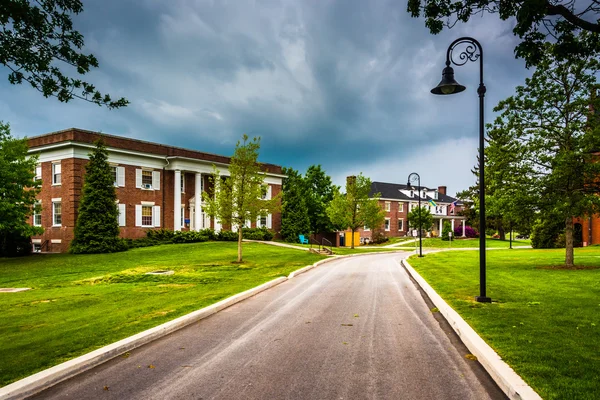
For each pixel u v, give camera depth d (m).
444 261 23.38
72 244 28.97
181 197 38.06
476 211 63.25
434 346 6.68
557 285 12.39
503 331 6.95
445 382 5.11
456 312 8.63
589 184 17.44
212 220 40.75
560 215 16.53
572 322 7.55
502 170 18.44
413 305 10.36
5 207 23.33
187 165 36.72
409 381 5.16
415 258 26.84
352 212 44.56
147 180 35.28
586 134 16.17
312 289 13.43
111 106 7.99
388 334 7.47
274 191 46.78
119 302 11.23
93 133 31.72
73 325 8.33
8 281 18.36
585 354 5.63
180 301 10.89
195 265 22.30
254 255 28.06
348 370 5.59
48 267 22.98
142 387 5.12
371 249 44.50
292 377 5.36
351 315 9.20
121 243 29.58
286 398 4.70
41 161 32.28
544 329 7.04
